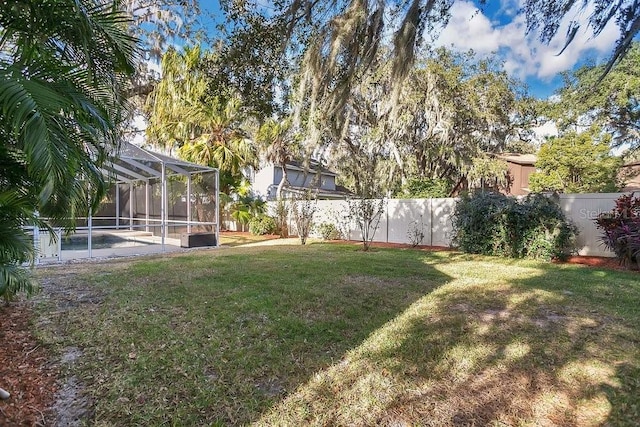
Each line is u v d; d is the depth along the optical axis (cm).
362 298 456
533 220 795
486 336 335
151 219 1221
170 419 215
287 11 609
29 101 196
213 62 699
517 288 513
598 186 1353
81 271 624
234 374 267
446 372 270
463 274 617
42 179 199
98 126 253
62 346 314
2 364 283
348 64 619
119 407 227
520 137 1950
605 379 259
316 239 1283
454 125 1544
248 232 1560
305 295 465
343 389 248
